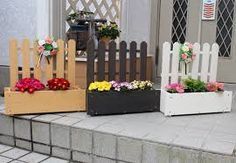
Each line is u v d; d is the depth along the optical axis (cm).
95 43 289
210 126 240
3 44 333
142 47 283
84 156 238
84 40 334
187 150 202
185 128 235
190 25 374
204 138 215
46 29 317
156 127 236
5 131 270
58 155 249
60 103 270
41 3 314
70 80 285
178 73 278
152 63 384
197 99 267
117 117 261
